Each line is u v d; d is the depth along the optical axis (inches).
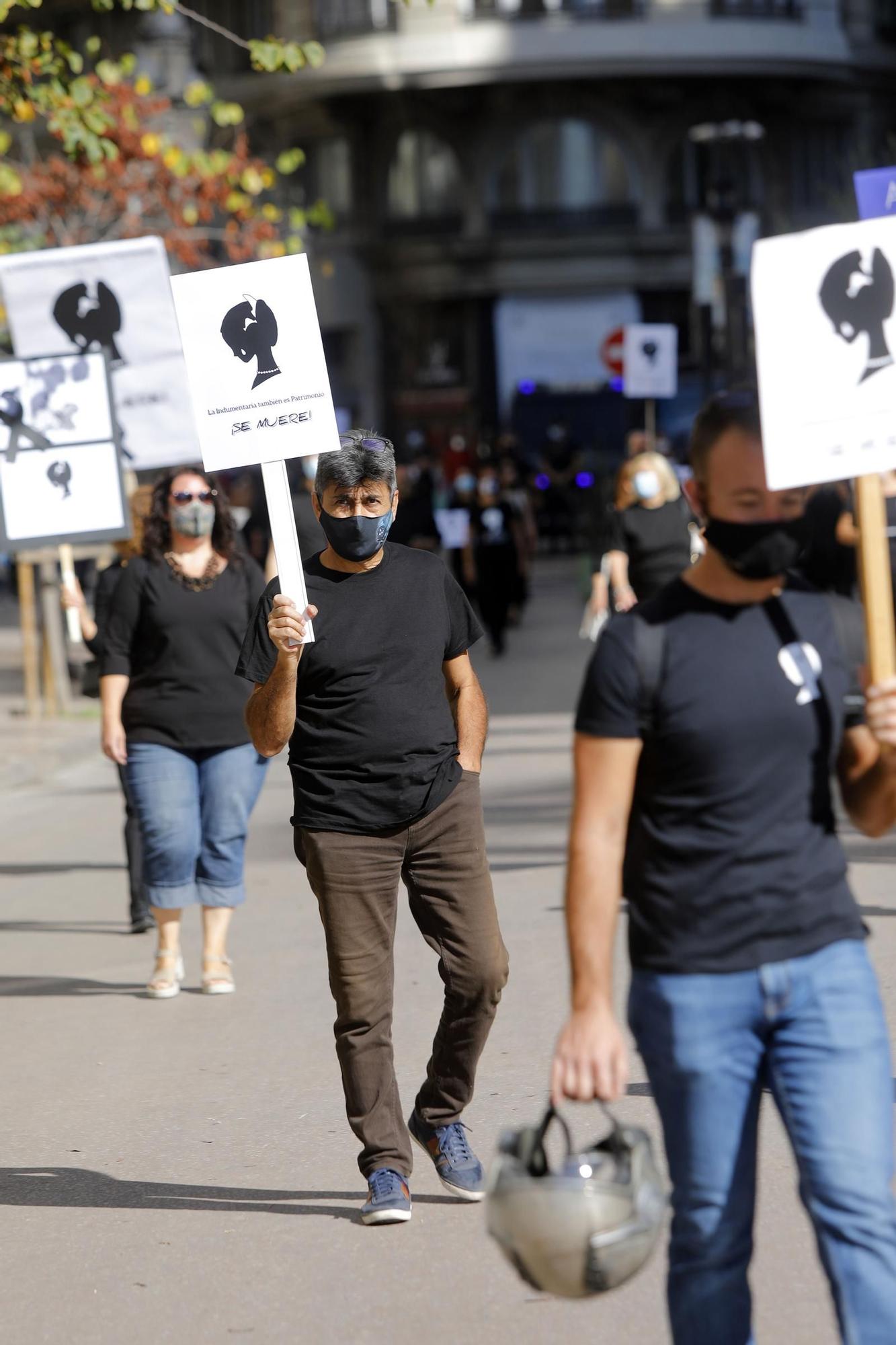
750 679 171.8
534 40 2388.0
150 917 479.8
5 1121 324.5
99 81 1201.4
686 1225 174.1
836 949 171.9
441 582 271.4
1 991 421.7
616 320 2519.7
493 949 265.7
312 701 265.1
